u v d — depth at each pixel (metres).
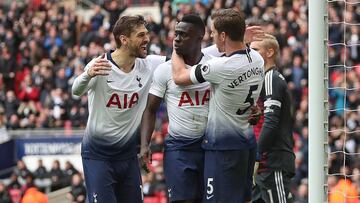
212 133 10.09
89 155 10.57
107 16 34.56
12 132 27.41
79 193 22.72
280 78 11.20
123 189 10.71
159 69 10.27
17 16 35.56
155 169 22.50
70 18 34.31
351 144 20.92
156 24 30.80
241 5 30.55
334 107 22.97
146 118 10.41
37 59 33.38
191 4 31.56
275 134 11.12
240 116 10.06
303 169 22.20
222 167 10.07
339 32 25.31
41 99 30.66
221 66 9.74
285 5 29.81
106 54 10.41
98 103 10.39
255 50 10.87
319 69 10.30
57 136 26.83
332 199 15.30
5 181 26.48
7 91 32.69
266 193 11.34
